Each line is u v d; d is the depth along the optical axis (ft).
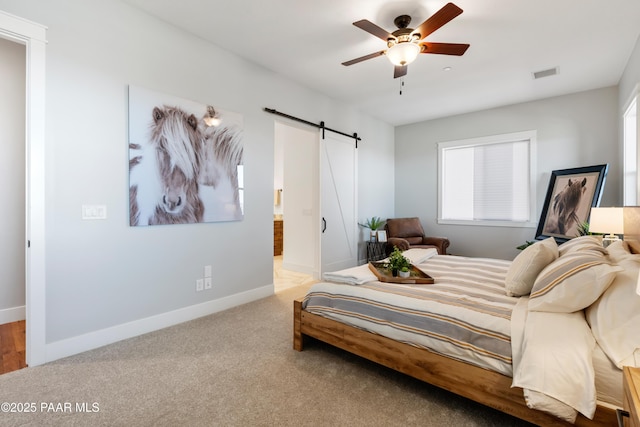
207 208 10.05
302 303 7.70
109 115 7.93
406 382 6.35
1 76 9.40
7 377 6.41
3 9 6.41
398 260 7.74
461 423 5.16
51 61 7.01
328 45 10.34
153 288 8.89
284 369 6.83
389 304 6.23
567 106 14.56
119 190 8.13
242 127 11.08
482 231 17.11
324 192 14.80
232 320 9.72
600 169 12.64
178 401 5.70
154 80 8.80
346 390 6.06
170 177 9.09
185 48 9.49
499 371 4.81
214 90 10.26
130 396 5.83
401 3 8.15
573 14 8.51
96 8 7.70
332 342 7.09
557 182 14.57
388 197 19.77
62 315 7.25
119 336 8.19
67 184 7.25
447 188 18.45
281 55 11.00
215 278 10.46
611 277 4.53
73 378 6.41
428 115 17.99
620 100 12.76
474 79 12.88
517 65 11.59
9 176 9.53
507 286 6.45
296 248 16.94
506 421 5.20
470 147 17.63
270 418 5.25
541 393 4.09
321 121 14.49
